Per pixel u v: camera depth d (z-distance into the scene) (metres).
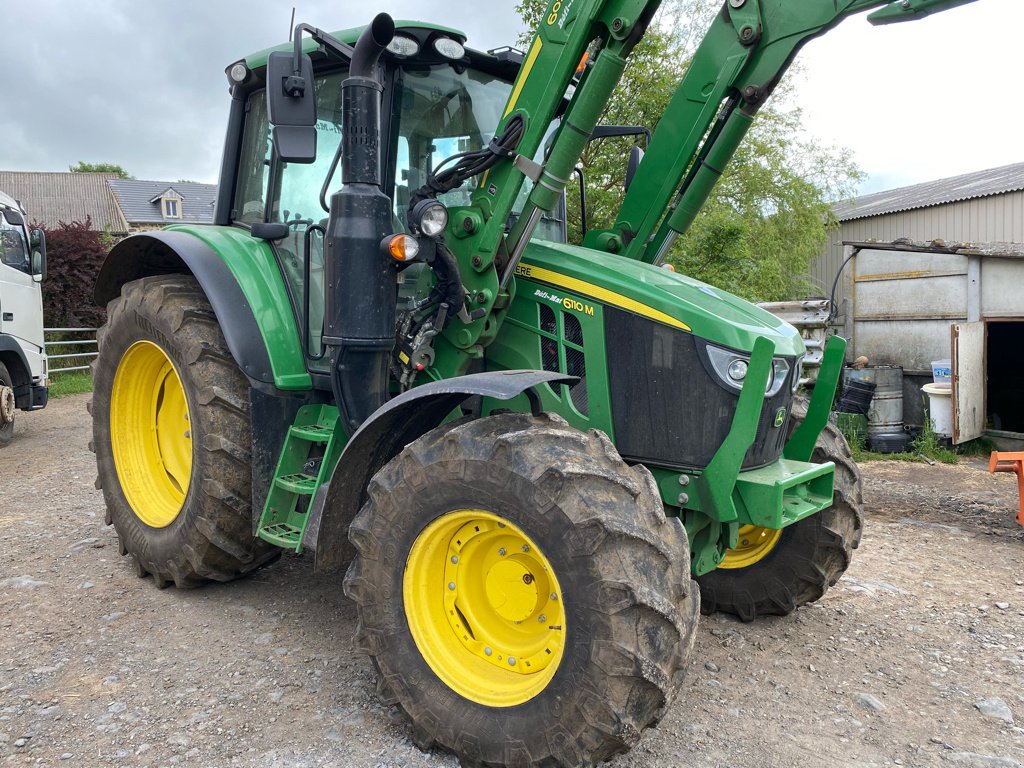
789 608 3.76
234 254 3.64
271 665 3.19
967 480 7.49
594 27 2.91
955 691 3.15
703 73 3.42
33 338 8.79
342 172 2.96
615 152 10.44
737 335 2.79
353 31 3.30
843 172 14.79
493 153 3.00
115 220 39.91
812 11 3.08
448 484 2.52
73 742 2.64
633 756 2.63
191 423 3.62
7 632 3.48
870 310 10.66
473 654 2.66
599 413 3.01
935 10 2.74
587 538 2.27
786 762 2.62
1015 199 13.70
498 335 3.30
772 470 3.00
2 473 6.90
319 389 3.52
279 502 3.40
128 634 3.47
